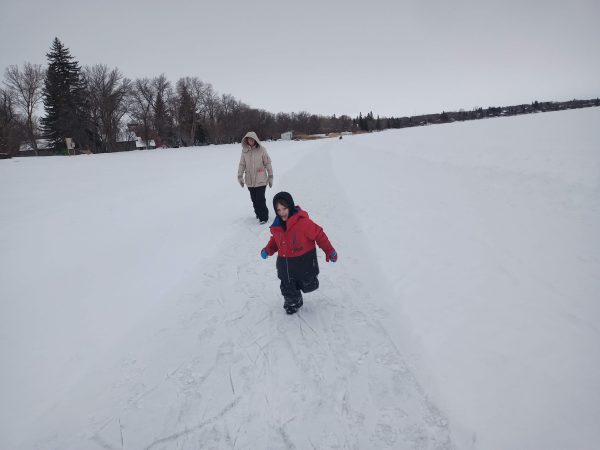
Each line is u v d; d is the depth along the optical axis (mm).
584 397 2498
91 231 7363
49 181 15164
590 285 3875
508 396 2566
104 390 2920
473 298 3891
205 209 9156
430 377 2816
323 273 4852
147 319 3941
